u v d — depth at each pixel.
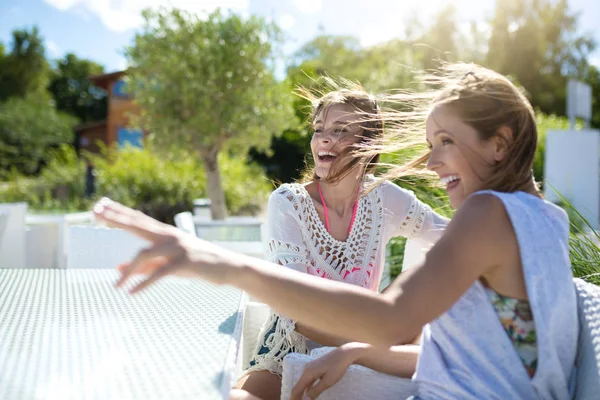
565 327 1.00
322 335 1.44
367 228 1.71
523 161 1.04
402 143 1.38
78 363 0.90
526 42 31.88
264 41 8.72
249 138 8.68
